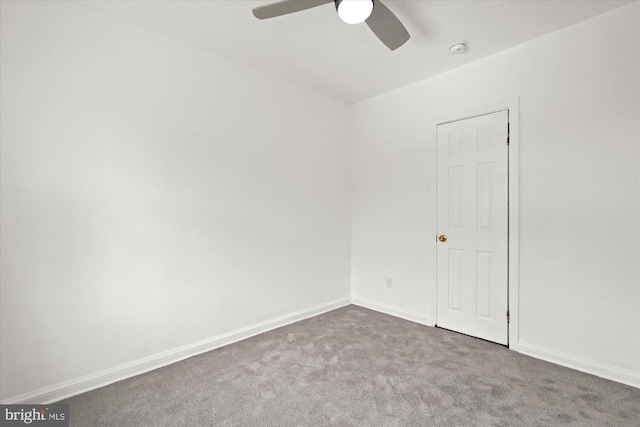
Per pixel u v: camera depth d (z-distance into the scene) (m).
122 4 1.96
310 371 2.19
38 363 1.83
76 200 1.96
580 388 1.95
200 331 2.51
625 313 2.03
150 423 1.66
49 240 1.87
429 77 3.04
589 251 2.16
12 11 1.76
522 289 2.46
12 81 1.75
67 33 1.93
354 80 3.14
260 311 2.92
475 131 2.73
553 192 2.30
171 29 2.24
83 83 1.98
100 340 2.04
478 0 1.93
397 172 3.34
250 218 2.85
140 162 2.21
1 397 1.72
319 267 3.46
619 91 2.04
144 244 2.23
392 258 3.39
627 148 2.01
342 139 3.72
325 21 2.15
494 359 2.34
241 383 2.04
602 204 2.11
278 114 3.06
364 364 2.28
